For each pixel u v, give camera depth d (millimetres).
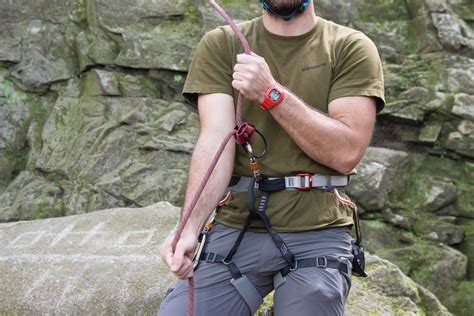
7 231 4559
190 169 2752
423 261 6082
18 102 7078
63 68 7047
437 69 6586
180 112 6648
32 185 6621
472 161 6516
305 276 2664
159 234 4297
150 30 6820
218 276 2740
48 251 4176
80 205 6387
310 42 2838
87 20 7117
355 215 2926
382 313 3746
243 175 2838
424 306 4062
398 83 6578
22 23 7105
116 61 6785
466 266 6094
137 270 3852
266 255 2727
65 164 6621
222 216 2879
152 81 6848
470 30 6648
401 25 6836
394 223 6254
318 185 2770
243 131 2705
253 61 2586
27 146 7055
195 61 2922
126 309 3654
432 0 6684
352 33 2867
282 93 2600
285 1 2742
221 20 6723
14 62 7074
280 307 2660
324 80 2807
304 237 2736
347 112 2738
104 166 6531
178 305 2678
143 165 6430
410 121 6488
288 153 2777
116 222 4488
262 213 2738
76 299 3725
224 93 2861
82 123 6750
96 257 4035
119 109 6730
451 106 6453
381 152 6398
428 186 6363
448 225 6211
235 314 2729
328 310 2615
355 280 3984
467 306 5965
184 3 6855
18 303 3775
